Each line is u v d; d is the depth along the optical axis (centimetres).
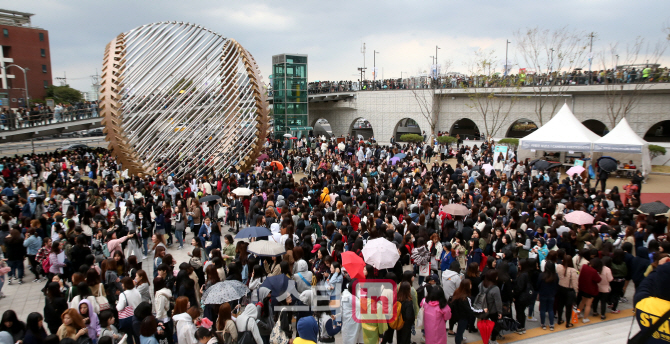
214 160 2128
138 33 2112
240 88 2203
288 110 4009
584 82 3328
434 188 1706
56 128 3481
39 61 7169
